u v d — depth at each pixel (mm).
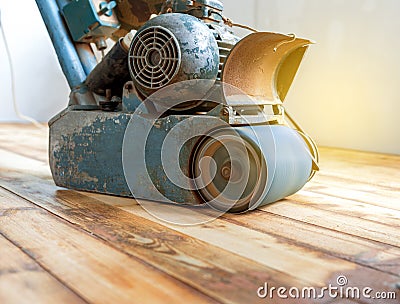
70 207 957
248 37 869
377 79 2006
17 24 3275
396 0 1913
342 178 1392
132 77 958
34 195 1063
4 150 1930
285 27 2312
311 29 2213
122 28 1300
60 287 571
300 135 1134
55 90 3465
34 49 3355
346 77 2113
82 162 1081
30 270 622
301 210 979
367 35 2021
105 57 1076
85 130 1066
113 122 1023
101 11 1202
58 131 1112
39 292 557
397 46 1928
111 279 597
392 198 1113
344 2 2080
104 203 991
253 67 989
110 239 756
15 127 2996
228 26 1111
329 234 809
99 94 1168
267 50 967
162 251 704
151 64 934
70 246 718
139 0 1210
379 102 2008
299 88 2309
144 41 934
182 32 911
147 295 552
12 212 914
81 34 1210
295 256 694
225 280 601
